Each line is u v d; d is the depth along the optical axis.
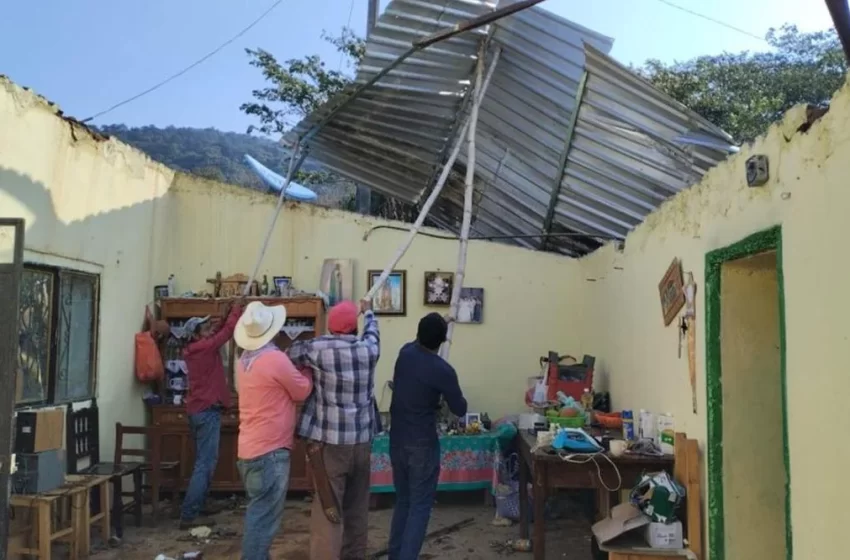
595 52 5.17
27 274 5.26
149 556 5.15
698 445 4.12
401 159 7.94
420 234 7.75
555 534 5.89
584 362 6.51
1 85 4.88
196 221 7.74
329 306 7.50
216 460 5.99
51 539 4.63
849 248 2.56
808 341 2.86
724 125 12.68
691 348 4.29
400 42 5.84
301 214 7.79
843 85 2.63
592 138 6.25
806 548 2.85
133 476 6.12
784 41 15.31
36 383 5.37
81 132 5.92
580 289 7.74
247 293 7.18
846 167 2.59
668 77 13.46
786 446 3.04
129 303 6.80
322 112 6.89
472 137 6.11
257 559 4.29
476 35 5.76
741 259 3.76
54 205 5.54
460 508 6.68
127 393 6.75
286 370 4.31
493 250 7.75
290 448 4.43
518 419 6.92
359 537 4.54
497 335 7.67
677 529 4.08
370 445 4.53
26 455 4.67
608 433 5.31
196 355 5.94
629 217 7.26
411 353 4.65
